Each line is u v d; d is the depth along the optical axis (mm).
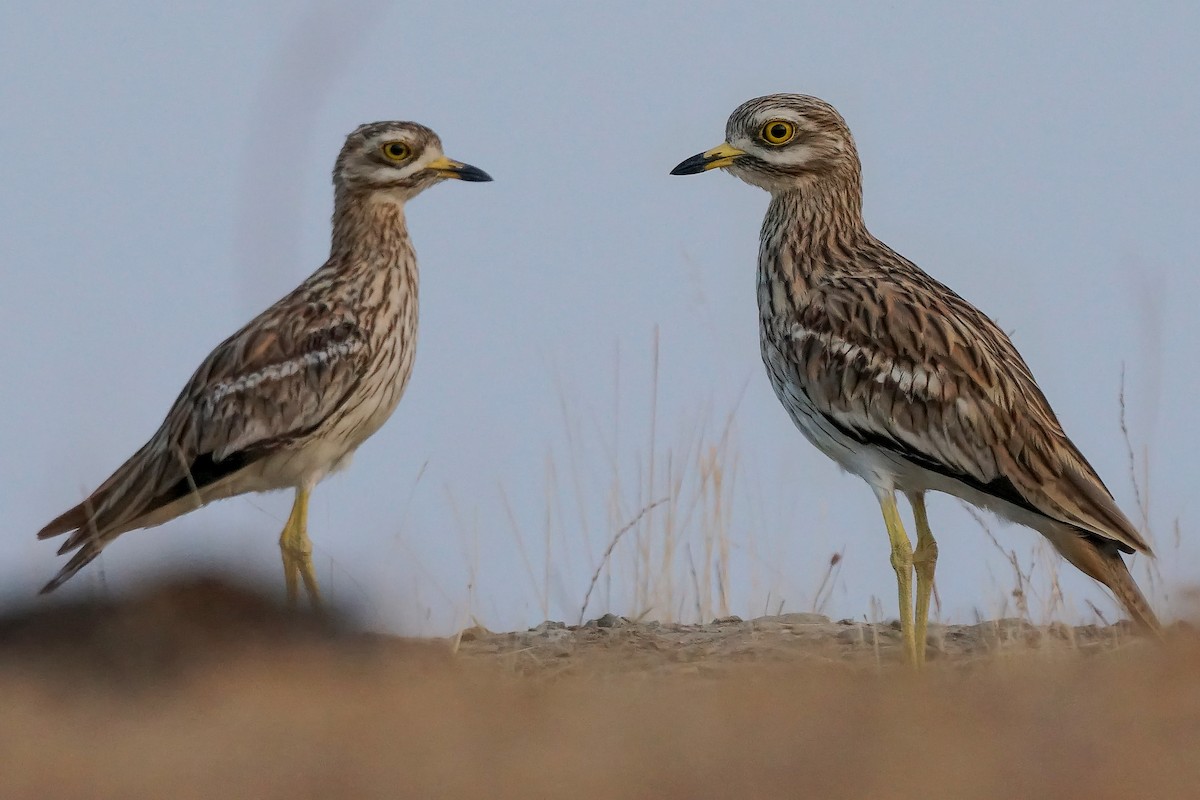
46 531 14859
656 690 10562
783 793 7410
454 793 7660
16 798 7848
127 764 8414
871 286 13812
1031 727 8492
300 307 15578
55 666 11383
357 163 15938
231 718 9641
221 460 15195
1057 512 12953
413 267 16078
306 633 12211
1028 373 13648
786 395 14188
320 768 8172
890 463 13602
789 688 10094
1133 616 12578
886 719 8820
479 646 13367
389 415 15977
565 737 8617
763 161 14500
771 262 14422
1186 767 7641
